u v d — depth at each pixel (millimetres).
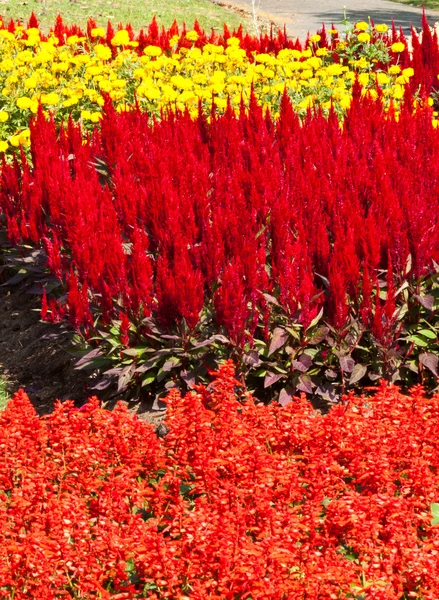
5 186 7918
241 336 5637
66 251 7062
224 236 6074
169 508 4246
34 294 8180
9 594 3680
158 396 6051
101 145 7977
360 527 3613
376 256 5734
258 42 13945
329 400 5859
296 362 5719
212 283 6000
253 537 3975
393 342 5762
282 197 6160
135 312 5953
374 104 8969
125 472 4180
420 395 4574
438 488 4082
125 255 6102
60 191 6977
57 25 13648
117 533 3846
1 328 7887
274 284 6109
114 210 6559
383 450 4086
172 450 4422
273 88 10109
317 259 5961
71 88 9773
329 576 3330
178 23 24453
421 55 12203
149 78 10062
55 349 7277
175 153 7262
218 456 4195
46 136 8164
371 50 12094
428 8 27859
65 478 4473
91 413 4645
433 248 5863
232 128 8016
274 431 4438
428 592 3344
